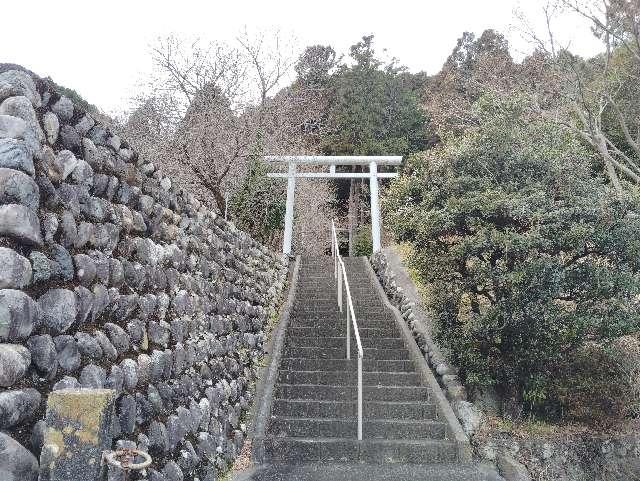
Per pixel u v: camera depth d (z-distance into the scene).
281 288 9.56
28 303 2.21
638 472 5.73
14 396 2.03
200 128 8.96
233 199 9.92
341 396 6.13
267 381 6.27
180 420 3.64
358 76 24.03
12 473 1.96
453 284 6.12
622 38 10.76
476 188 6.16
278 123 11.31
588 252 5.61
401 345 7.50
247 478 4.64
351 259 11.98
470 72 20.84
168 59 9.99
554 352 5.48
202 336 4.64
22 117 2.40
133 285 3.39
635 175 10.14
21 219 2.25
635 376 5.98
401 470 4.96
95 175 3.06
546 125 6.74
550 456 5.52
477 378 5.69
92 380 2.62
